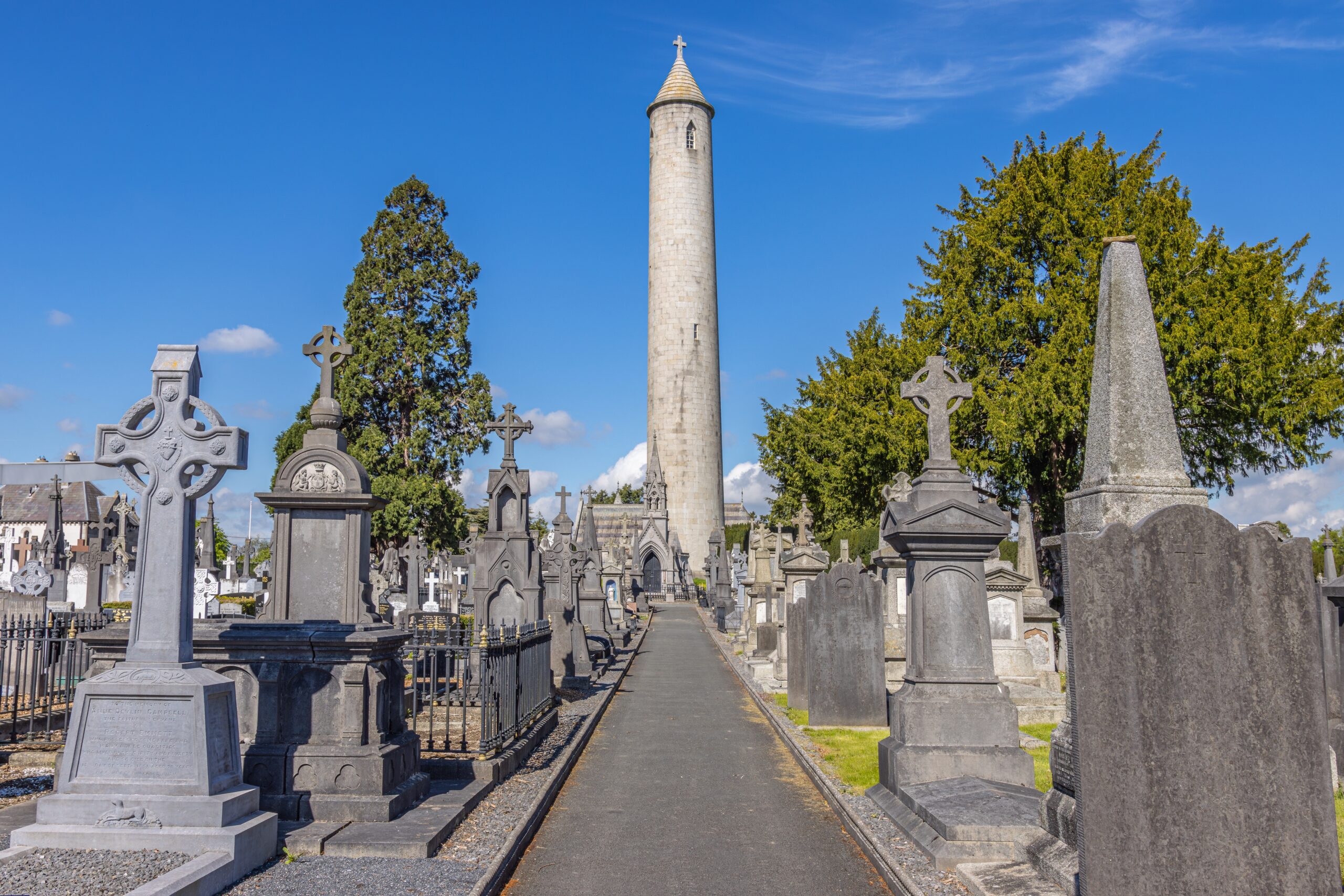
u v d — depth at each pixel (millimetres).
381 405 51719
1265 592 5453
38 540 59094
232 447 7531
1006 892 6383
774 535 37781
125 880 6164
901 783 9531
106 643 8469
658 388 82625
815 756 12422
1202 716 5367
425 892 6758
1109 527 5512
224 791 7281
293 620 9805
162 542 7453
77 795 7039
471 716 14828
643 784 11445
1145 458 6152
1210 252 29625
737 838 8930
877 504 38938
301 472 10633
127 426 7555
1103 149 32531
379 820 8430
